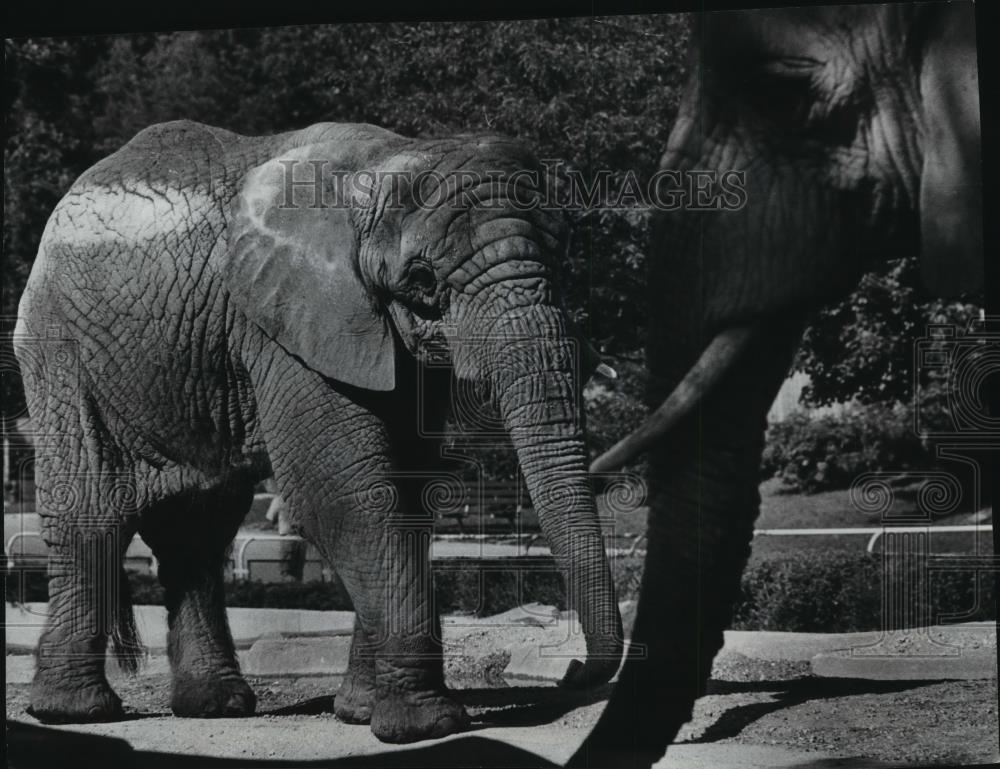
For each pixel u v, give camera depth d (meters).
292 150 6.14
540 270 5.70
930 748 5.72
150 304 6.32
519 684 6.76
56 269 6.56
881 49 4.18
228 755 5.99
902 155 4.14
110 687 6.84
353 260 5.82
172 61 7.75
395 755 5.78
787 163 4.09
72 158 7.76
